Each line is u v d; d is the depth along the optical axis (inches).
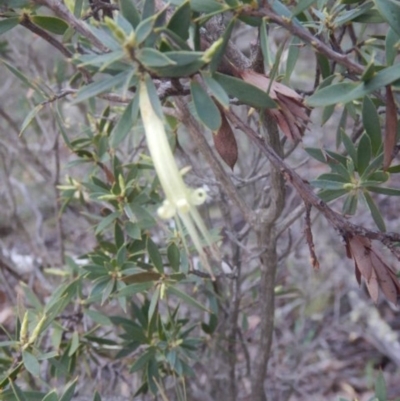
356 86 9.0
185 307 23.8
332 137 29.5
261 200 17.8
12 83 28.7
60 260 25.2
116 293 14.7
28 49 24.8
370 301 34.6
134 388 22.1
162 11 8.5
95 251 16.3
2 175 29.9
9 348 16.5
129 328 15.8
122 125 8.9
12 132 28.9
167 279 14.0
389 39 9.4
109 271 14.7
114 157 15.7
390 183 31.0
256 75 10.2
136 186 15.4
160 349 15.8
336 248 33.7
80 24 10.7
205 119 9.0
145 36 8.1
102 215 17.8
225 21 13.3
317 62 13.0
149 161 16.6
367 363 31.8
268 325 17.9
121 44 8.0
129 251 15.6
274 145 12.7
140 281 14.0
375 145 11.1
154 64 8.1
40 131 27.2
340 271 33.8
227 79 9.2
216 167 15.2
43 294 26.1
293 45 12.1
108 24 7.9
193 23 9.3
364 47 14.2
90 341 17.1
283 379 27.4
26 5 11.1
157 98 8.3
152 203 16.6
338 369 32.2
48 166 27.4
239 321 24.1
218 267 17.3
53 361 14.7
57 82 21.3
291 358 31.3
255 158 20.8
